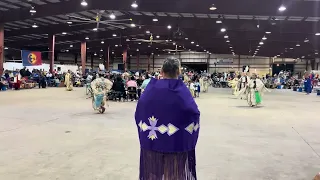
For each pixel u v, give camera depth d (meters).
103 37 26.19
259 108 10.40
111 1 13.73
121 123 6.64
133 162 3.68
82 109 9.20
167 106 1.62
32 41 31.41
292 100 14.35
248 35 21.28
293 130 6.12
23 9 16.78
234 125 6.66
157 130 1.63
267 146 4.66
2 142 4.66
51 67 23.89
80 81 24.84
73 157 3.88
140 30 23.86
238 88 14.76
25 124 6.35
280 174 3.33
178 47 38.06
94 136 5.21
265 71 43.25
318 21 15.73
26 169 3.38
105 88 8.41
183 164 1.63
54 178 3.10
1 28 18.38
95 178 3.11
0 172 3.27
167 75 1.75
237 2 11.91
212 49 36.84
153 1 12.95
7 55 33.84
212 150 4.36
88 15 18.77
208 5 12.23
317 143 4.92
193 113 1.63
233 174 3.30
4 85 17.81
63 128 5.96
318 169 3.53
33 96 13.99
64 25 22.58
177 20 17.53
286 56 39.19
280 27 16.23
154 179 1.65
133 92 12.40
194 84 15.60
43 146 4.44
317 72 27.03
